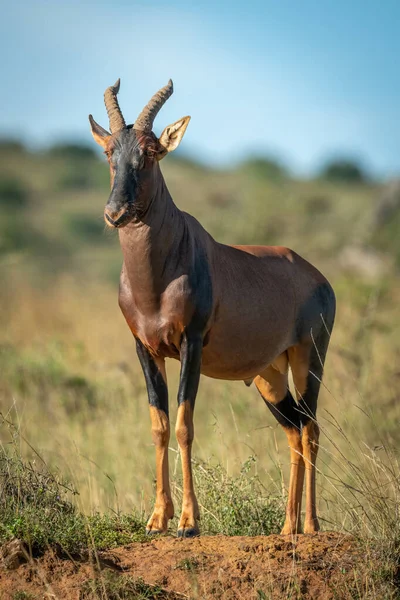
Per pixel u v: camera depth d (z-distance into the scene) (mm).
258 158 188250
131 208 22391
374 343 46250
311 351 27297
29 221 148000
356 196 153125
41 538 20188
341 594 19094
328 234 103438
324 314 27812
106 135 24531
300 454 25047
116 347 51844
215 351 24719
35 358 45062
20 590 18594
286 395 27156
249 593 18891
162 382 23969
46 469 24438
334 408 37312
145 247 22922
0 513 21266
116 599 18406
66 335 54656
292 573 19266
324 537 21516
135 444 33250
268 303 25562
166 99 24219
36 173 193875
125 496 28328
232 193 160875
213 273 24234
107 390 41406
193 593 18656
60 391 41312
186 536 21812
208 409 39625
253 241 94625
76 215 151000
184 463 22562
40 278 95125
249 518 24625
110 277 103562
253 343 25234
